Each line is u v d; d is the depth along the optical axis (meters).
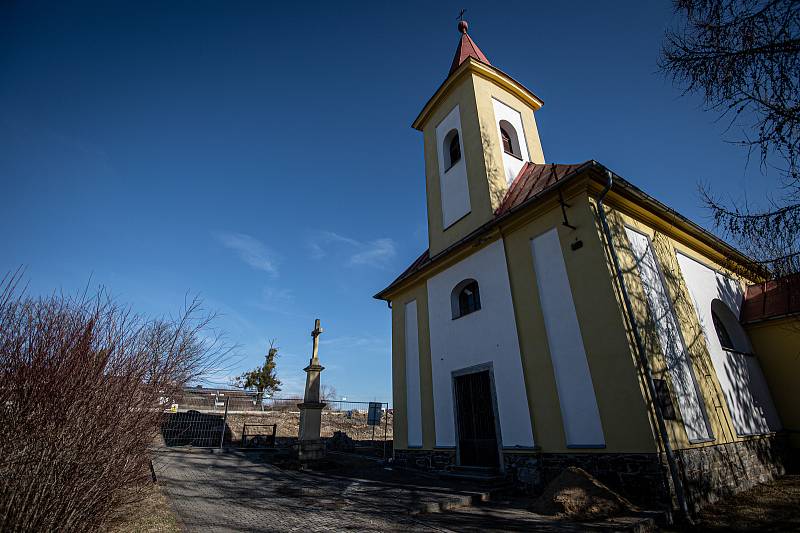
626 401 6.95
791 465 9.91
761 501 6.99
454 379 10.85
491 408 9.52
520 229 9.76
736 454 8.16
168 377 5.71
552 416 8.06
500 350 9.57
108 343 5.04
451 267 11.79
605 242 8.06
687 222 9.75
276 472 10.30
